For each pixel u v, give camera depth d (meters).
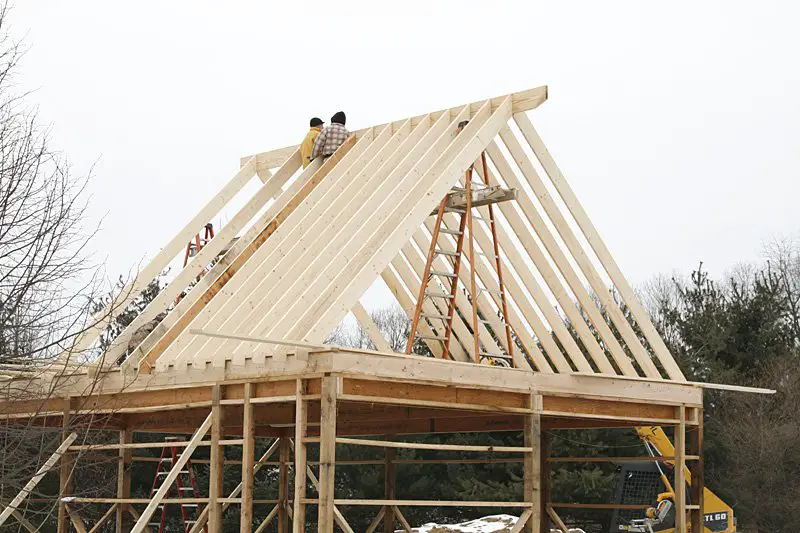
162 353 11.78
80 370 12.19
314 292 10.52
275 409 13.36
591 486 21.91
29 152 11.28
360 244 10.92
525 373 11.66
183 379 11.22
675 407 13.65
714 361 26.05
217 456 10.75
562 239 12.82
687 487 17.45
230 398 10.84
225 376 10.78
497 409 11.33
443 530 18.59
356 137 14.16
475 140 11.59
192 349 11.29
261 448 22.61
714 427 24.81
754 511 23.81
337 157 13.86
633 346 13.35
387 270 14.26
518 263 12.93
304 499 9.85
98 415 12.99
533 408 11.66
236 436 15.99
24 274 10.87
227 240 13.90
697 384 13.80
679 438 13.53
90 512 18.94
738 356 26.48
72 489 13.39
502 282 12.38
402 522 16.09
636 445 22.48
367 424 15.98
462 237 11.98
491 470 23.53
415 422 15.48
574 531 18.88
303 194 13.39
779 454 23.86
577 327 12.88
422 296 11.34
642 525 15.12
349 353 9.81
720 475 24.58
